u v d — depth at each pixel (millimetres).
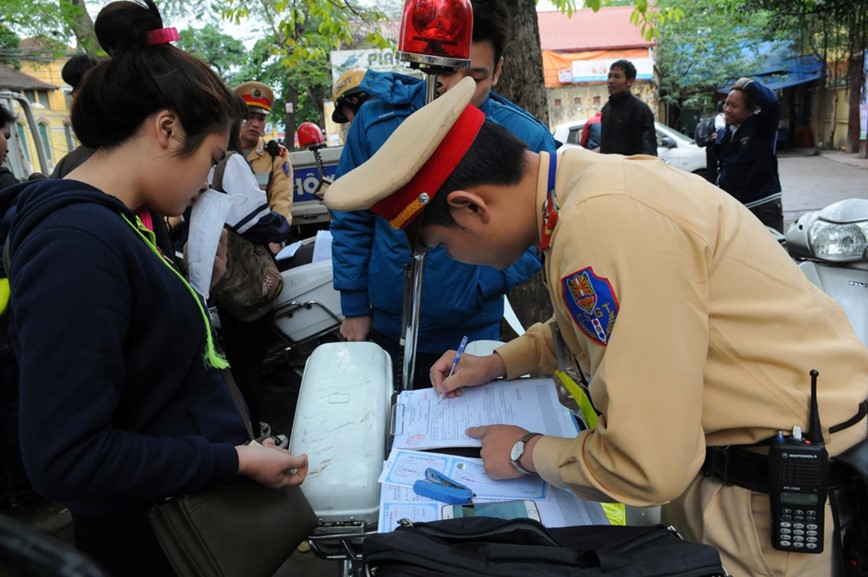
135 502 1178
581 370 1247
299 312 3123
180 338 1149
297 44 7051
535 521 1008
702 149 9641
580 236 989
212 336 1253
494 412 1427
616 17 22766
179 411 1188
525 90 3195
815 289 1204
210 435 1211
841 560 1115
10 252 1060
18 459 2908
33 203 1042
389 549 929
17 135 4906
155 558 1335
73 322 973
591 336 1003
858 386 1144
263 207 2719
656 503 979
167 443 1073
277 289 2867
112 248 1025
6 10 6734
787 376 1070
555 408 1424
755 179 5016
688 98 22500
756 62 20844
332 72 12984
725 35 21109
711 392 1068
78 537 1341
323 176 4508
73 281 979
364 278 2166
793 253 2824
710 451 1157
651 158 1161
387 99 1985
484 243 1147
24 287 980
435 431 1385
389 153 1084
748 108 4914
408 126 1091
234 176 2635
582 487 1063
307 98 19672
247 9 6742
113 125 1118
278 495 1188
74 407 969
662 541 1010
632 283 949
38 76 14844
